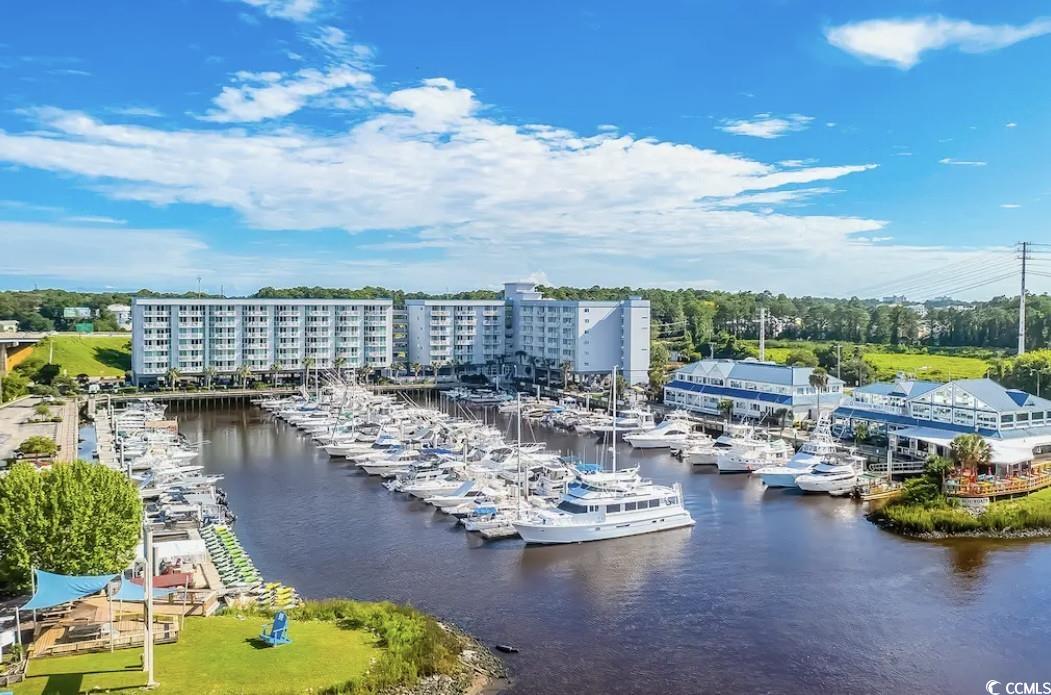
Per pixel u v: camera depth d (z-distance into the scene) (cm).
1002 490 9256
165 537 8031
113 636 5078
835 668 5603
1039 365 16262
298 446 14238
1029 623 6300
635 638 6075
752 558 7894
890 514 8969
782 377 15438
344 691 4709
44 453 11238
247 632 5450
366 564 7719
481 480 10444
